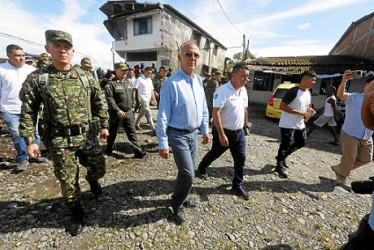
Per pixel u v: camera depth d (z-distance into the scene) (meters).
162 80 6.53
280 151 3.21
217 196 2.55
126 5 17.73
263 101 13.37
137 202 2.32
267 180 3.06
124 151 3.90
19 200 2.29
